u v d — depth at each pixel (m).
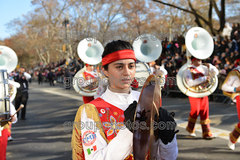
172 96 9.48
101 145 1.06
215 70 4.25
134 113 1.02
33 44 37.03
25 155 3.78
